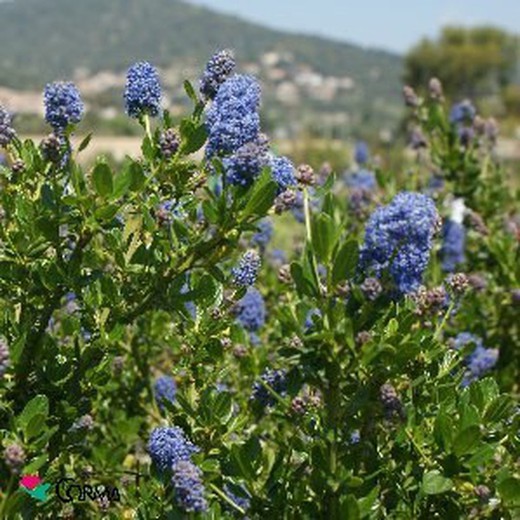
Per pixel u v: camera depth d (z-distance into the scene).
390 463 3.01
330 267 2.72
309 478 2.87
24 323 3.00
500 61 53.97
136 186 2.85
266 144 2.91
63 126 2.91
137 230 3.00
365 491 2.79
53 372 3.03
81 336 3.64
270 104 96.44
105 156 3.01
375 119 71.19
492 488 2.91
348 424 2.81
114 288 2.93
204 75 3.10
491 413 2.95
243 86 2.86
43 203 2.83
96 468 3.96
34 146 3.19
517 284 5.75
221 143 2.83
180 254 2.89
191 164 2.98
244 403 4.16
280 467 2.99
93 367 3.13
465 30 55.62
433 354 2.97
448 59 53.72
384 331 2.69
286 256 6.61
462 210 6.94
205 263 2.89
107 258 3.11
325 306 2.72
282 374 3.16
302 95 109.31
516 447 3.00
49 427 3.03
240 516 3.02
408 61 55.00
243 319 4.63
